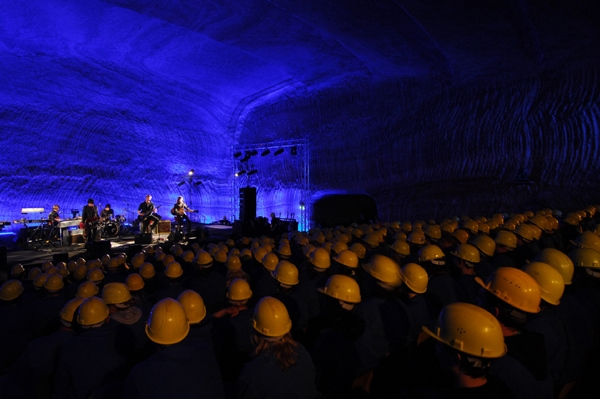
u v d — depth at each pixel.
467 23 13.27
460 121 18.48
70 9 15.06
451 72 17.83
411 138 20.08
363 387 3.27
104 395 2.48
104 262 7.41
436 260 4.34
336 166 22.81
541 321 2.76
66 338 3.15
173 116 24.84
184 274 7.17
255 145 26.00
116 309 3.39
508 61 16.12
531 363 2.20
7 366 3.89
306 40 17.14
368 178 21.81
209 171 27.20
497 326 1.88
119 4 14.70
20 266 7.06
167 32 17.23
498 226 8.59
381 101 21.16
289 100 24.20
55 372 2.83
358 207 23.88
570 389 3.08
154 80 21.78
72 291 5.78
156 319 2.49
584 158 15.21
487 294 2.45
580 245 5.14
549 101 16.12
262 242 8.23
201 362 2.37
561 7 11.52
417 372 3.32
